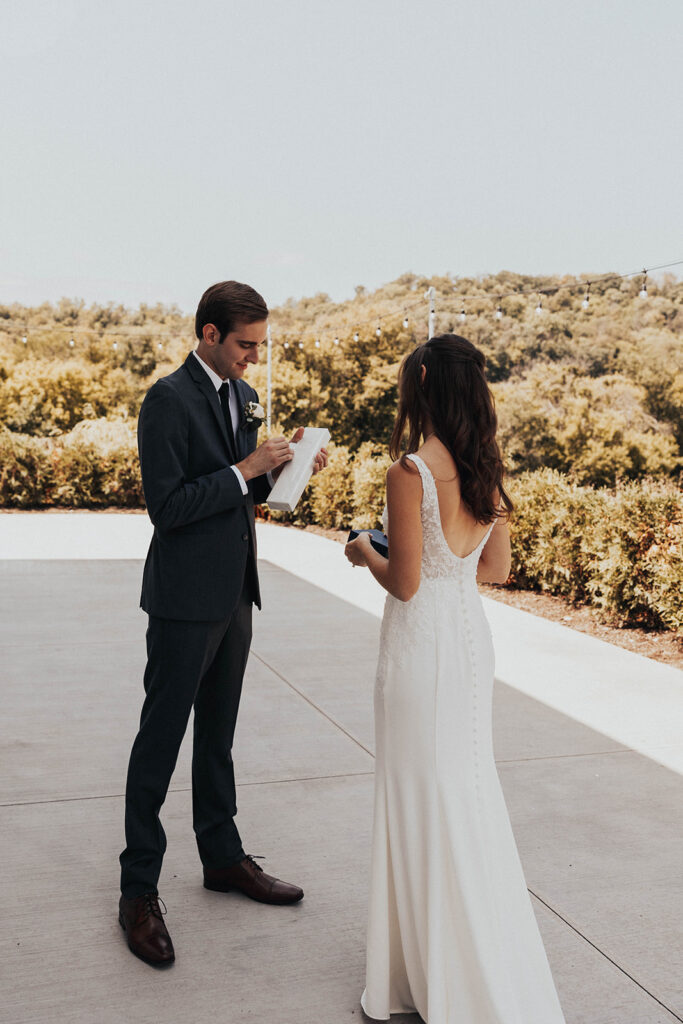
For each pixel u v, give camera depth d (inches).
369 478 444.1
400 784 76.1
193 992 83.4
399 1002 80.7
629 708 169.8
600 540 251.0
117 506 644.1
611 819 121.3
